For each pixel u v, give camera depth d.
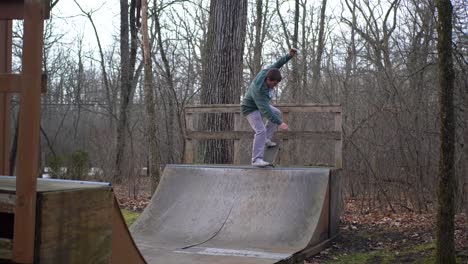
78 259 3.02
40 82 2.75
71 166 15.42
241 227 7.23
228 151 11.00
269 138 8.51
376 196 11.34
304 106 8.72
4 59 3.87
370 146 11.55
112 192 3.34
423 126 10.89
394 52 13.48
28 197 2.70
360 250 7.49
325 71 16.53
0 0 3.38
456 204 9.39
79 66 25.75
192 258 6.00
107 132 17.44
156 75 20.50
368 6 16.39
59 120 25.16
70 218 2.96
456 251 6.69
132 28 20.27
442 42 5.79
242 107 8.11
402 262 6.62
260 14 20.97
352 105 12.74
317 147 12.87
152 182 12.28
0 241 2.76
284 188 7.65
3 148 3.89
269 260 5.91
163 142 18.42
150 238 7.14
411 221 9.54
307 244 6.77
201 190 8.00
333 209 7.91
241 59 11.22
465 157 8.75
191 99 19.72
